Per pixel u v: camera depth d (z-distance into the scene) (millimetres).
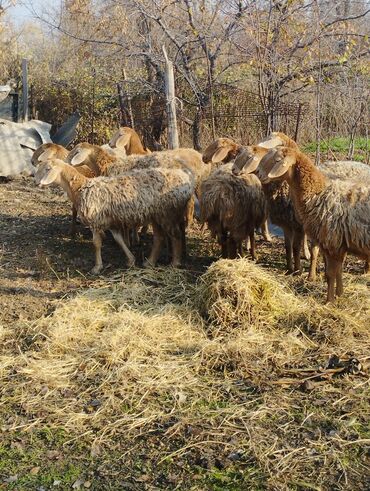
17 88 16984
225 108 13602
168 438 4008
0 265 7359
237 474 3637
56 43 21047
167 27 12977
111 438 4031
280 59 11234
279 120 11719
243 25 11336
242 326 5426
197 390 4562
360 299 5934
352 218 5438
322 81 11234
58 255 7754
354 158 12344
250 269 5805
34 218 9695
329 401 4379
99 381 4695
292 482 3555
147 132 14367
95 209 6898
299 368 4844
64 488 3555
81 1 15508
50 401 4473
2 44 20094
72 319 5652
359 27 13000
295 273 6875
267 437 3980
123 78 14984
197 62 14891
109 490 3533
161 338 5305
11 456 3865
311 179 5621
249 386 4613
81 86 16375
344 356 4973
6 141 13109
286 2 11359
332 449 3838
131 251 7977
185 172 7328
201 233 8773
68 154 8375
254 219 7023
